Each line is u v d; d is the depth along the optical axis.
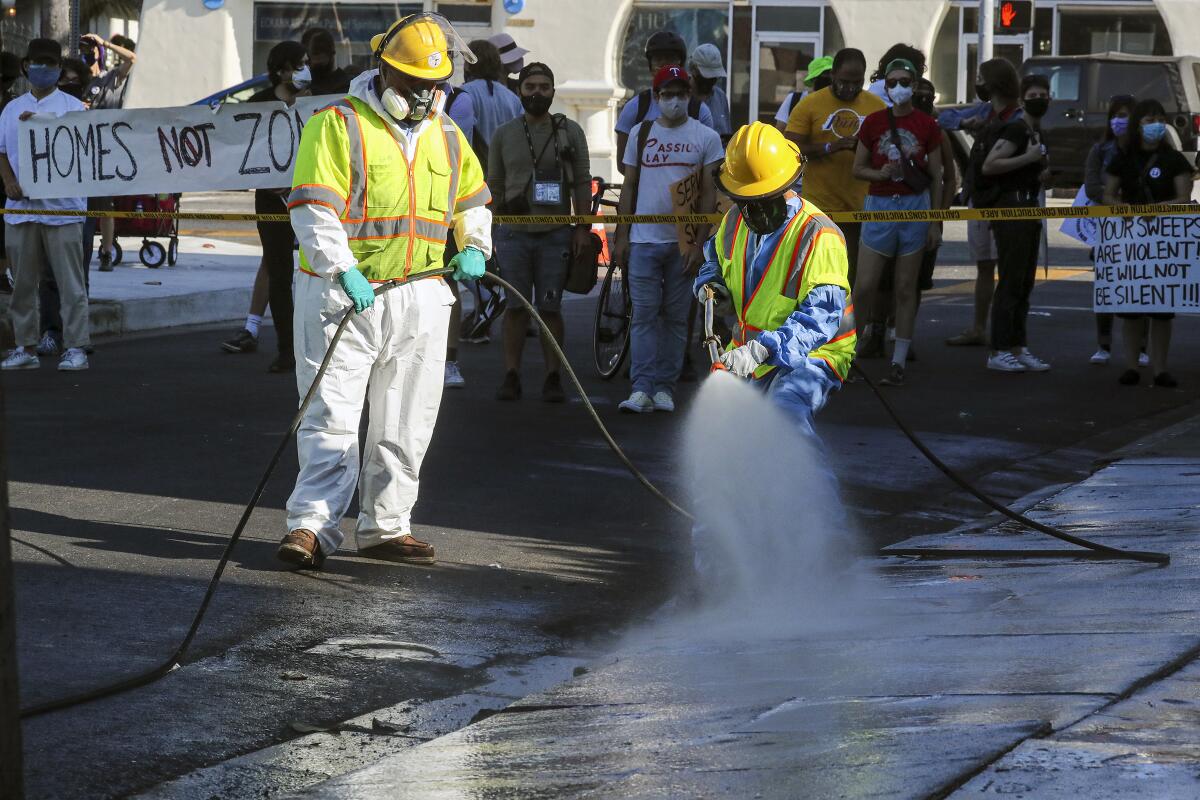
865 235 13.67
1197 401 13.16
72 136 13.32
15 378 13.53
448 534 8.55
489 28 38.75
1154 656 5.54
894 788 4.24
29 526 8.34
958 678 5.46
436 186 7.75
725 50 38.69
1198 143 33.53
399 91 7.50
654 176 12.08
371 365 7.77
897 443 11.25
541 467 10.25
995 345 14.49
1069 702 4.99
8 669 3.99
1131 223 13.57
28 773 5.05
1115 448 11.29
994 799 4.10
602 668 6.19
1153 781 4.17
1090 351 15.85
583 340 16.75
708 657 6.21
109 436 11.01
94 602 6.99
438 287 7.89
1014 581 7.36
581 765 4.80
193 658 6.33
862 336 15.20
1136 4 37.31
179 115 13.16
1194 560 7.53
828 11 38.41
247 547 8.10
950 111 17.70
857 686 5.51
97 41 22.02
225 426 11.48
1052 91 35.31
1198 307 13.36
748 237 7.21
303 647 6.57
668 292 12.24
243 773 5.20
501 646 6.75
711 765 4.66
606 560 8.16
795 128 14.28
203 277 20.27
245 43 39.75
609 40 38.19
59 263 13.86
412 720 5.83
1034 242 14.28
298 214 7.44
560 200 12.27
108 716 5.62
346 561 7.94
